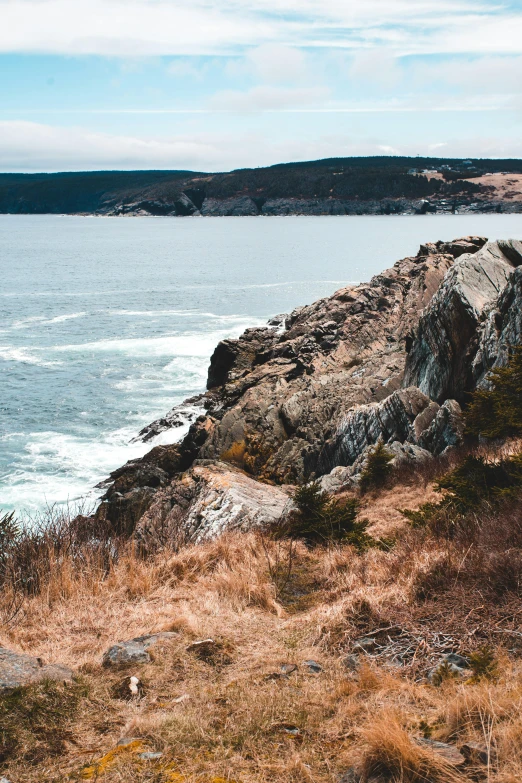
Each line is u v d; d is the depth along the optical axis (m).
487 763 3.66
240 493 15.09
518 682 4.56
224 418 30.55
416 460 18.78
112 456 31.02
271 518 13.24
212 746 4.26
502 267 26.17
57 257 148.00
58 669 5.35
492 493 10.36
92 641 6.32
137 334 59.62
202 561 8.89
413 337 29.83
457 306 24.38
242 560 9.11
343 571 8.44
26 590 7.74
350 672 5.43
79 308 75.31
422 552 7.99
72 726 4.59
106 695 5.03
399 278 44.47
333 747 4.22
